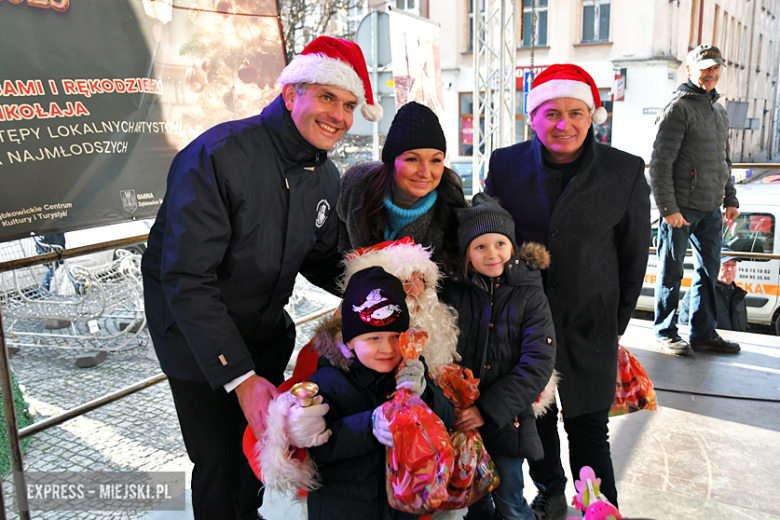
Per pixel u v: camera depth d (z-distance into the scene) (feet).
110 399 7.30
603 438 6.70
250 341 5.97
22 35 6.23
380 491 4.74
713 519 6.93
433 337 5.27
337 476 4.74
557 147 6.28
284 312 6.70
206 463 5.83
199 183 4.80
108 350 15.70
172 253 4.78
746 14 70.85
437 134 5.55
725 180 11.87
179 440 11.07
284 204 5.39
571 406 6.57
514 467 5.81
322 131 5.24
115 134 7.32
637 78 47.78
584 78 6.30
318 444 4.36
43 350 16.34
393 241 5.71
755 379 10.91
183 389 5.63
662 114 11.57
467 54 51.55
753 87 78.33
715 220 11.91
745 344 12.75
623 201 6.34
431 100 20.43
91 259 18.25
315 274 6.75
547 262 5.96
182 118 8.34
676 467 8.07
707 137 11.34
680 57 49.29
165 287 4.86
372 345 4.65
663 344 12.37
